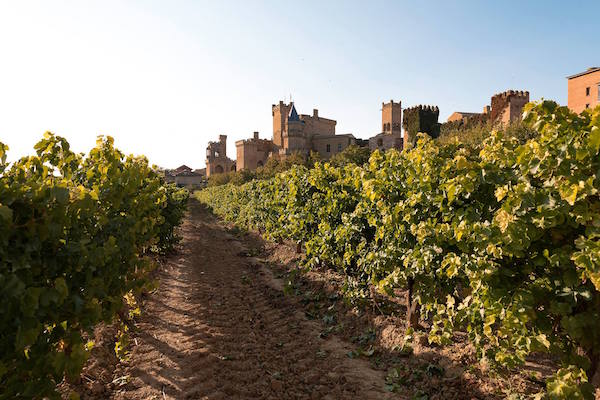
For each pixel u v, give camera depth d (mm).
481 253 3369
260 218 16703
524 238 2916
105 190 4457
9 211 2178
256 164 80688
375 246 6449
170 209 13289
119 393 4355
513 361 3502
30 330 2285
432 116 54500
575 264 2730
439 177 4664
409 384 4504
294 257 11875
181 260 12906
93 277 3492
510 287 3281
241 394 4402
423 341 5336
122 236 4391
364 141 75125
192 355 5395
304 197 10570
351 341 6008
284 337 6227
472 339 4262
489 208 3818
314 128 80375
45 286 2742
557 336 3184
